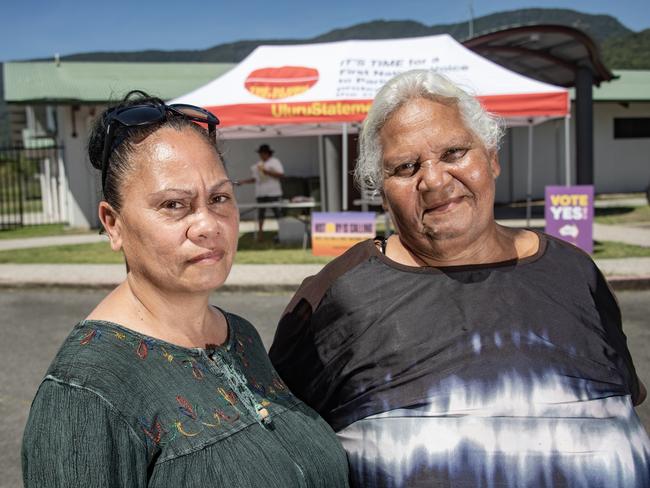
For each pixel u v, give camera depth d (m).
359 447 1.66
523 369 1.59
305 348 1.85
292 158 18.23
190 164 1.27
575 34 12.77
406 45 10.96
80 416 1.10
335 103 9.92
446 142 1.65
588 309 1.71
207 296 1.35
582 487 1.52
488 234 1.75
